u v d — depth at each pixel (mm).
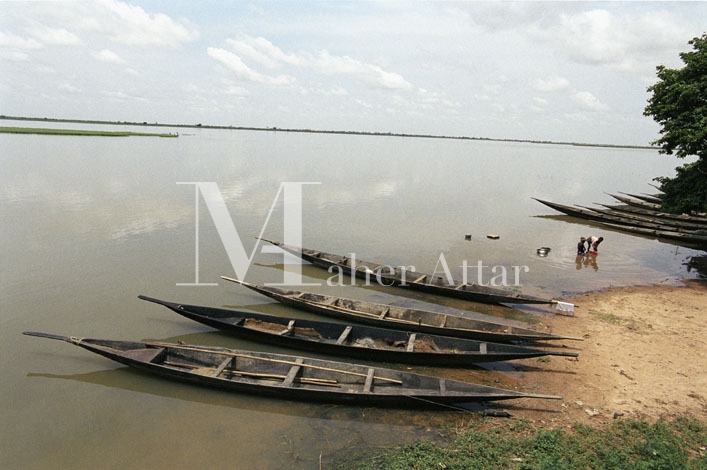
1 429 9977
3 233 23453
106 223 26469
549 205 36281
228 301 16938
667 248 27703
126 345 12172
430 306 17344
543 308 17297
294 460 9125
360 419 10367
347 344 12836
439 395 10500
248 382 10984
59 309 15500
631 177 79000
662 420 10273
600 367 12781
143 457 9234
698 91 22719
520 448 9281
